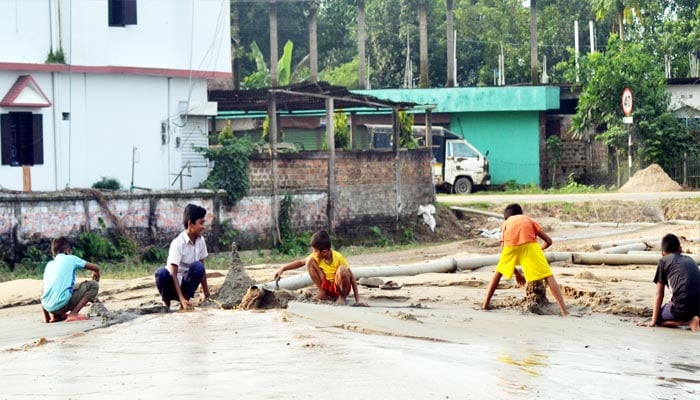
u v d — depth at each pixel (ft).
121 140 163.73
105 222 141.69
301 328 65.62
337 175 170.30
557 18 345.92
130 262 141.28
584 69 256.93
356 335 62.90
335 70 316.19
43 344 64.08
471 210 192.95
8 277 125.80
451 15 263.29
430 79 335.67
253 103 180.04
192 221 80.23
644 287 92.27
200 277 81.46
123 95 163.84
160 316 75.41
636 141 243.40
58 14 157.07
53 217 135.74
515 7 354.74
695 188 238.89
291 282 92.73
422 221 186.91
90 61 159.33
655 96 242.99
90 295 79.82
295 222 164.76
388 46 328.70
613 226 177.78
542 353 59.00
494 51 335.47
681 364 57.31
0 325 78.79
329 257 81.51
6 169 150.71
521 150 259.80
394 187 180.65
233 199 155.63
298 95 167.02
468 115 261.44
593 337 66.85
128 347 60.39
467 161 241.55
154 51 167.22
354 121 202.69
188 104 170.91
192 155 172.96
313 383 47.01
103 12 160.15
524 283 82.64
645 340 66.59
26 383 49.80
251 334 63.36
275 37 234.17
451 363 52.90
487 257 112.57
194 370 51.16
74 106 158.40
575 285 93.09
